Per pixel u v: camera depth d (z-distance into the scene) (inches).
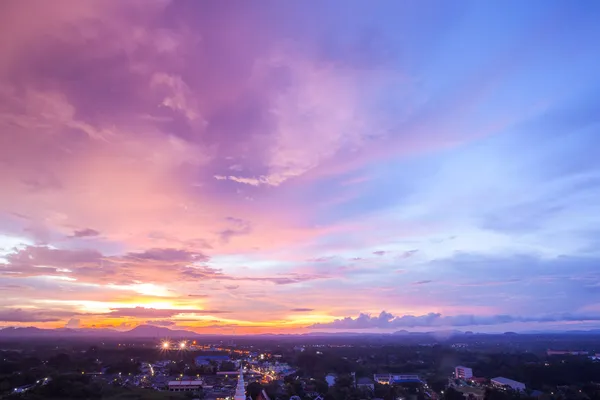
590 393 7854.3
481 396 7455.7
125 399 6978.4
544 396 7194.9
